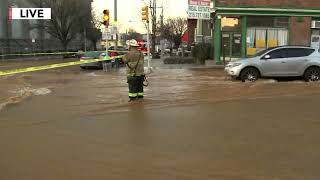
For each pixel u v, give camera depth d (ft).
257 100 48.70
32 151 28.12
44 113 42.34
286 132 32.53
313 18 113.80
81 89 62.64
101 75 91.40
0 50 219.82
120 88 63.10
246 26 112.47
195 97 51.44
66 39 285.84
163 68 105.81
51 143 30.17
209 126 34.86
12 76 90.99
